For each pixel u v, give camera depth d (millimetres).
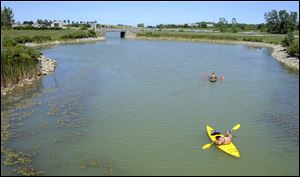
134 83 39844
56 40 97375
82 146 21578
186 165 19375
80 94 33875
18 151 20688
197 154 20734
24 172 18188
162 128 24797
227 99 33000
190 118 27109
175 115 27781
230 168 19078
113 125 25266
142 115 27672
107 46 88625
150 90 36312
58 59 59375
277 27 154250
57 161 19531
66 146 21531
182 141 22578
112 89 36406
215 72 48500
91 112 28141
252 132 24125
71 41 101750
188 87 38219
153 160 19906
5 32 112875
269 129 24672
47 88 36281
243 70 50656
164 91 35938
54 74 44500
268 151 21125
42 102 30812
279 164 19531
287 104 31062
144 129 24562
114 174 18219
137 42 106438
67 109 28812
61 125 25031
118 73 46188
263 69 51750
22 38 84500
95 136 23141
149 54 70312
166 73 46938
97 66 52094
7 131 23734
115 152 20828
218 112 28688
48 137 22859
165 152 20938
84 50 76312
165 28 194000
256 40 105812
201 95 34531
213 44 101125
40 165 19031
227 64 57031
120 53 71188
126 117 27109
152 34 127000
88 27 154375
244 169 19016
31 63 41156
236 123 26000
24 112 27844
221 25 181875
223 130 24531
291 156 20453
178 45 95312
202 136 23406
